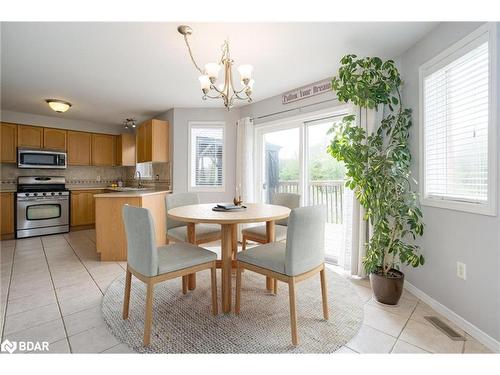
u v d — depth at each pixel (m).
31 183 4.64
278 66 2.67
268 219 1.78
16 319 1.80
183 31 1.97
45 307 1.97
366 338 1.61
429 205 2.07
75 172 5.32
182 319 1.80
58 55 2.41
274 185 3.81
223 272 1.89
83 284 2.41
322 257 1.78
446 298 1.89
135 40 2.15
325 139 3.25
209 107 4.17
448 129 1.92
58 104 3.72
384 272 2.12
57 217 4.67
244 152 3.89
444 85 1.96
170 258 1.70
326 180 3.27
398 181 2.12
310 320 1.80
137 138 4.88
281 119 3.54
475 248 1.65
